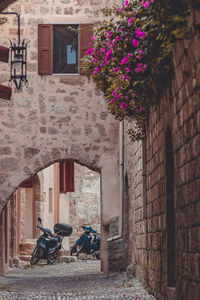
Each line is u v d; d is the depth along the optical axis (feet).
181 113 23.68
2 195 58.70
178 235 24.61
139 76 31.91
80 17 59.77
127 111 36.09
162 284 30.76
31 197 88.07
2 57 35.70
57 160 59.41
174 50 24.20
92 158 59.62
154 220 34.27
